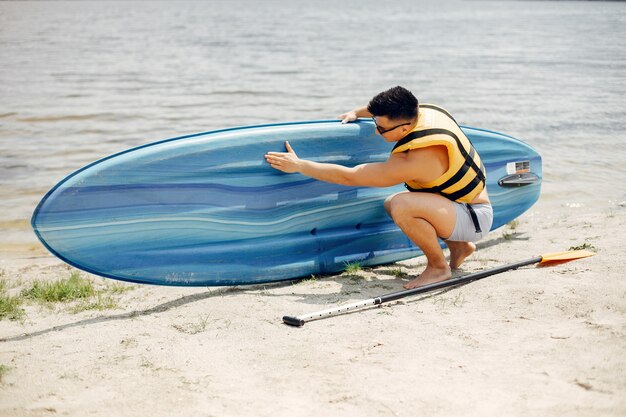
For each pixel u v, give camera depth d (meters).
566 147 8.66
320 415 2.57
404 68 16.66
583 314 3.36
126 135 9.55
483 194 4.18
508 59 18.23
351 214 4.50
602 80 14.15
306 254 4.39
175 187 3.96
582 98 12.06
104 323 3.63
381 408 2.61
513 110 11.07
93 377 2.92
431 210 3.97
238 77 15.12
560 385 2.70
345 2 79.31
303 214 4.34
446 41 24.48
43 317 3.80
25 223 6.27
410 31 29.80
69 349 3.24
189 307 3.86
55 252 3.75
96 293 4.30
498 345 3.10
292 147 4.24
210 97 12.56
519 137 9.19
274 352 3.13
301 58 18.80
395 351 3.09
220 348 3.20
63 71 15.90
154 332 3.45
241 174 4.12
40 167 7.96
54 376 2.94
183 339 3.33
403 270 4.62
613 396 2.60
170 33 28.12
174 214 3.99
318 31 29.78
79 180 3.73
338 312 3.56
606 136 9.20
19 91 13.07
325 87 13.77
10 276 4.91
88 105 11.64
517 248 4.98
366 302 3.63
